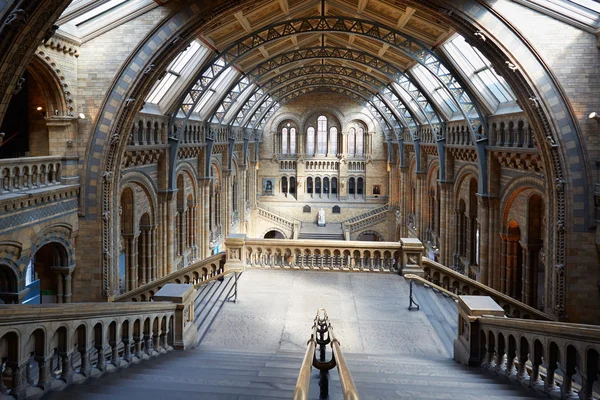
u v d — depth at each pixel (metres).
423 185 46.84
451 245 37.25
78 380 8.55
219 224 46.19
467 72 27.09
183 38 20.38
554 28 19.42
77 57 20.17
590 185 19.70
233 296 18.88
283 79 45.84
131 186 26.05
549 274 20.86
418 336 15.71
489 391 8.88
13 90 12.80
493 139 28.33
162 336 13.20
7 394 7.21
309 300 18.64
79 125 20.28
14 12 11.26
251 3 20.39
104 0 18.42
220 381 9.17
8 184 16.66
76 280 20.59
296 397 3.95
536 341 9.16
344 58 37.25
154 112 27.75
